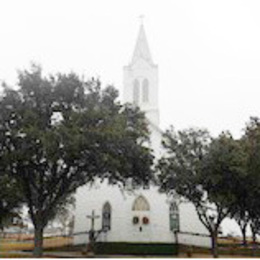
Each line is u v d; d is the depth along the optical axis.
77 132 21.27
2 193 22.78
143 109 49.47
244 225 33.12
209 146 26.50
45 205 25.52
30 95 23.44
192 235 37.22
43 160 23.58
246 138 26.53
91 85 24.86
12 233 50.12
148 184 28.03
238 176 24.61
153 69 51.25
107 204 39.22
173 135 28.48
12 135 21.77
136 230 37.91
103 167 23.16
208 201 27.62
